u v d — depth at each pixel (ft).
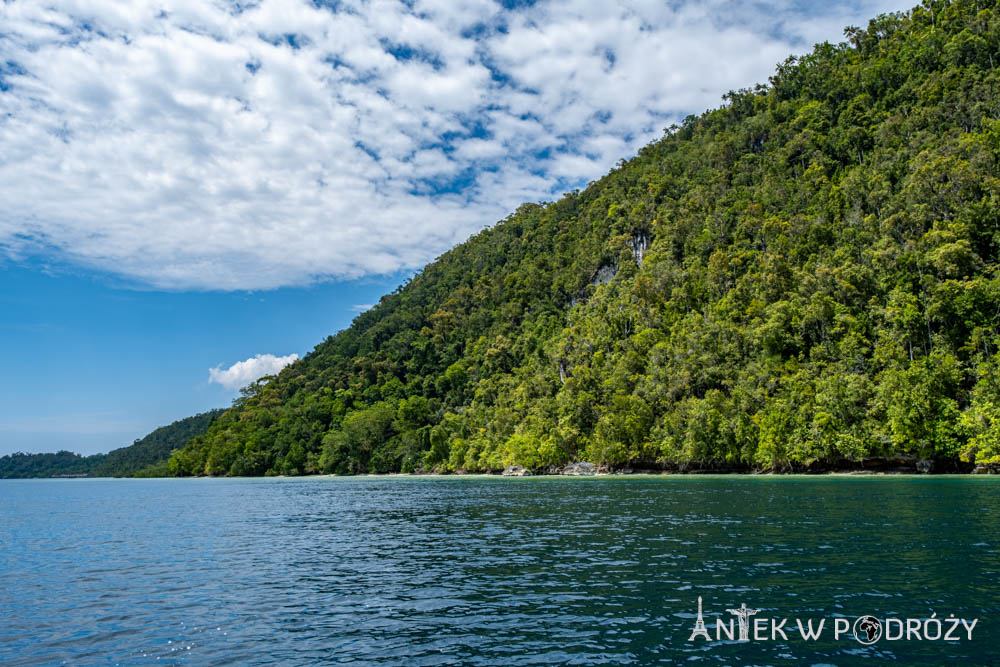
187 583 73.46
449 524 126.11
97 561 91.81
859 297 314.76
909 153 369.09
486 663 42.01
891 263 309.22
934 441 240.53
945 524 99.14
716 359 344.08
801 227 388.57
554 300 615.98
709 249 447.01
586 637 47.11
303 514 161.48
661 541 91.25
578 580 66.80
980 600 53.83
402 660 43.24
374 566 81.46
